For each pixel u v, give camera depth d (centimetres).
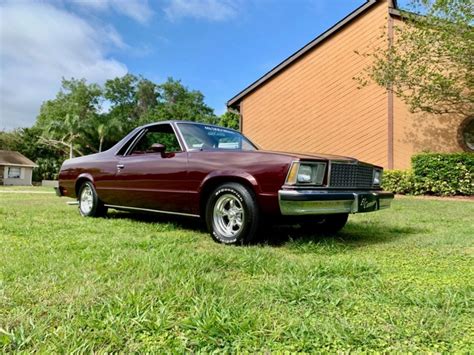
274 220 342
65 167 561
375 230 423
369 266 248
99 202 490
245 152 339
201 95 4359
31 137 3984
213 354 129
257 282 212
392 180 962
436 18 850
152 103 4303
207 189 360
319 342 138
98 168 490
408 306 177
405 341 140
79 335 138
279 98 1364
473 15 810
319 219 382
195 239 350
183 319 154
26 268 224
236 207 339
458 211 604
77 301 171
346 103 1156
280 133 1353
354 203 329
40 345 130
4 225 393
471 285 209
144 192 416
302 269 237
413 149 1014
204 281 202
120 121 3956
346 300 183
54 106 3959
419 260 274
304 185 306
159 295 179
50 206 635
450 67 897
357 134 1122
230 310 163
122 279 206
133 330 143
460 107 935
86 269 226
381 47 1061
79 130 3791
